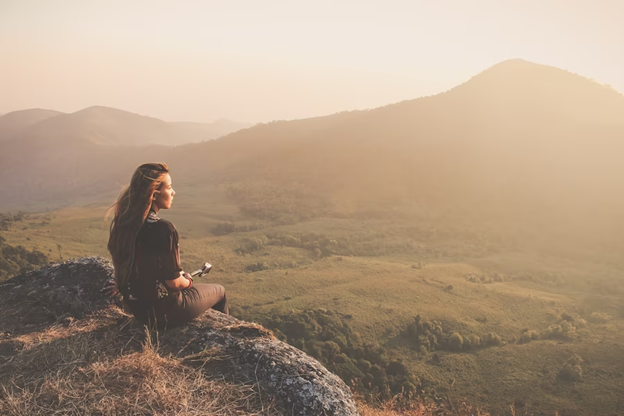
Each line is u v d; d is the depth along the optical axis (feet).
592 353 272.92
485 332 300.20
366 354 266.36
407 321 303.07
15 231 480.23
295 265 451.53
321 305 323.57
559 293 389.60
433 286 378.94
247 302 333.42
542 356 273.13
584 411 223.30
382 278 393.09
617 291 391.24
